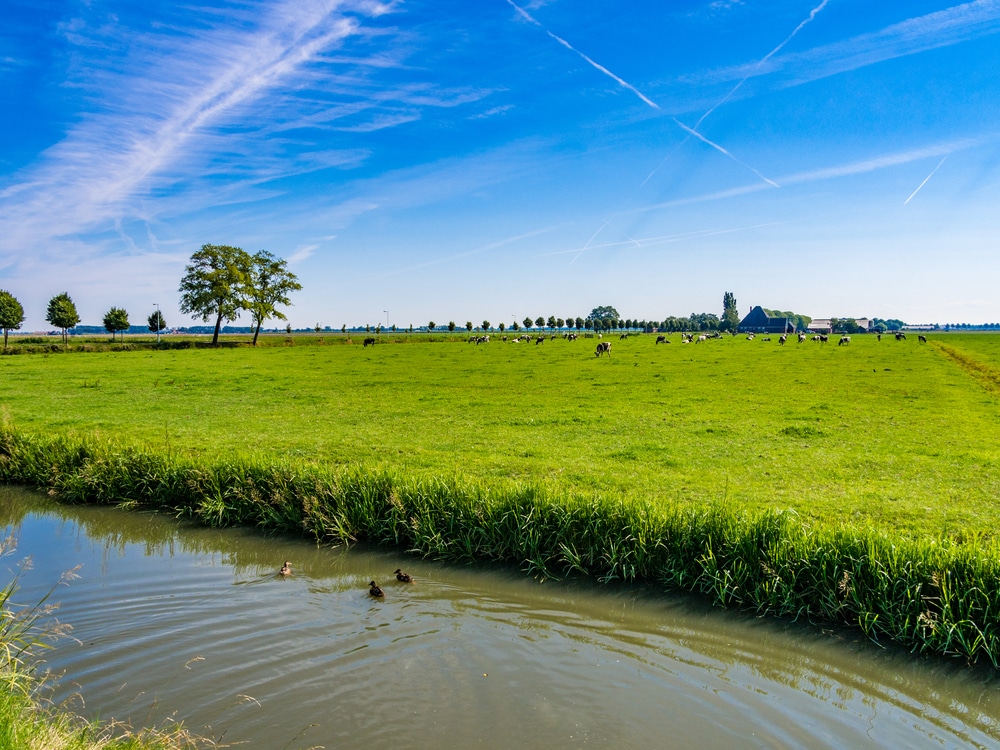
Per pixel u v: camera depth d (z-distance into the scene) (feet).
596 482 48.85
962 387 113.91
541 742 19.95
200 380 128.06
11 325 280.72
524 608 30.58
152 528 43.24
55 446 55.11
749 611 30.60
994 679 24.97
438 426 75.56
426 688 22.97
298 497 43.01
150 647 25.62
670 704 22.52
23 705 18.25
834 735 21.02
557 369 156.46
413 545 38.40
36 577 34.01
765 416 83.30
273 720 20.76
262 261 316.19
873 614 28.43
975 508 42.27
